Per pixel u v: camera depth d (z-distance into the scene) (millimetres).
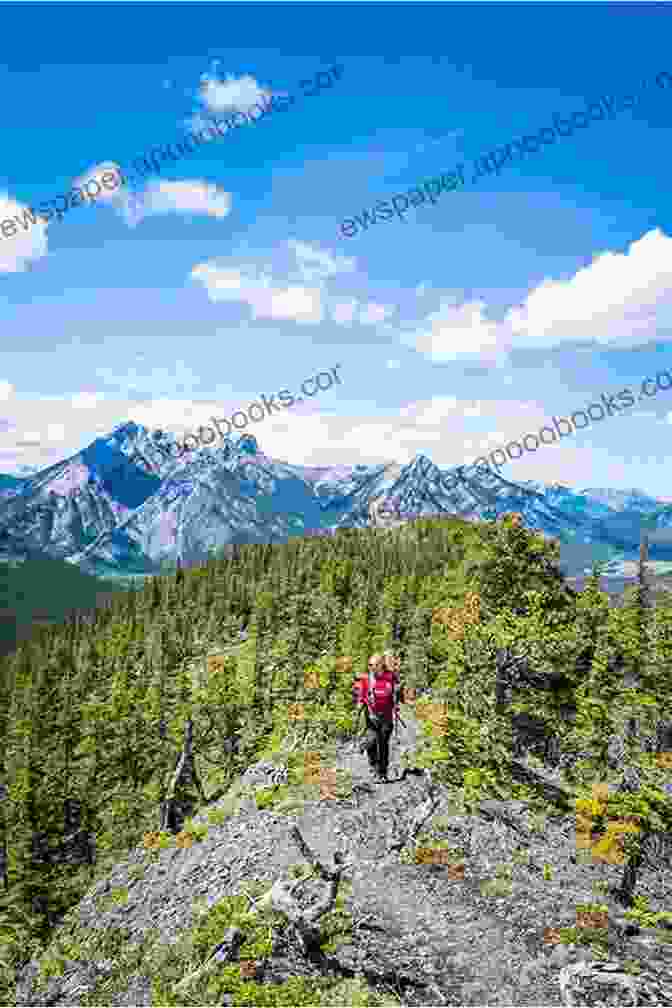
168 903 22422
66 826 66062
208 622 155000
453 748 24391
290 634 93938
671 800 19812
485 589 32875
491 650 29109
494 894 17016
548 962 14203
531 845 20359
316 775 24234
